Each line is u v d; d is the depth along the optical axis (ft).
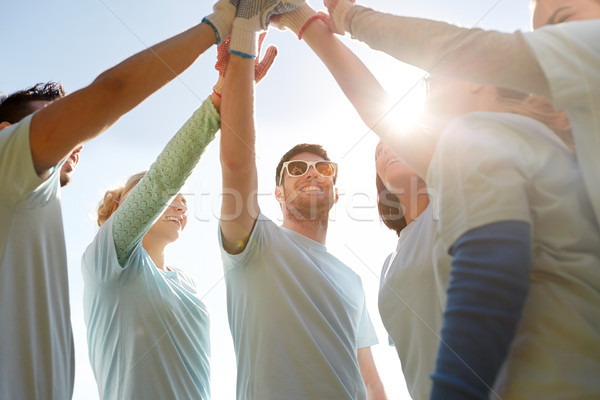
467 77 3.64
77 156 7.02
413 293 4.87
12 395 4.53
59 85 7.07
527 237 2.89
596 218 3.05
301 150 9.41
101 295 7.84
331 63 6.59
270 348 6.80
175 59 6.29
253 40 7.55
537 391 2.88
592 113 3.09
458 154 3.34
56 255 5.35
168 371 7.39
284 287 7.20
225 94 7.52
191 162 7.76
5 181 4.87
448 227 3.21
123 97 5.32
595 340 2.84
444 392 2.72
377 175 7.04
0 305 4.63
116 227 7.57
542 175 3.16
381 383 8.48
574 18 3.94
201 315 8.36
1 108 6.60
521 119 3.57
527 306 3.04
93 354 8.02
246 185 7.46
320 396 6.51
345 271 8.49
